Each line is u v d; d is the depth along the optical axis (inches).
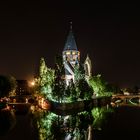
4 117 5836.6
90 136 4074.8
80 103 7337.6
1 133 4256.9
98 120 5625.0
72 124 5064.0
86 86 7785.4
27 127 4717.0
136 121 5502.0
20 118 5693.9
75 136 4069.9
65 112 6545.3
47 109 7372.1
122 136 4072.3
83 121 5442.9
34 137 3991.1
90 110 7736.2
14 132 4315.9
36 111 6899.6
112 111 7455.7
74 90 7268.7
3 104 7603.4
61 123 5152.6
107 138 3956.7
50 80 7819.9
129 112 7165.4
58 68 7391.7
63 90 7165.4
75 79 7795.3
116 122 5344.5
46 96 7795.3
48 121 5364.2
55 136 4055.1
